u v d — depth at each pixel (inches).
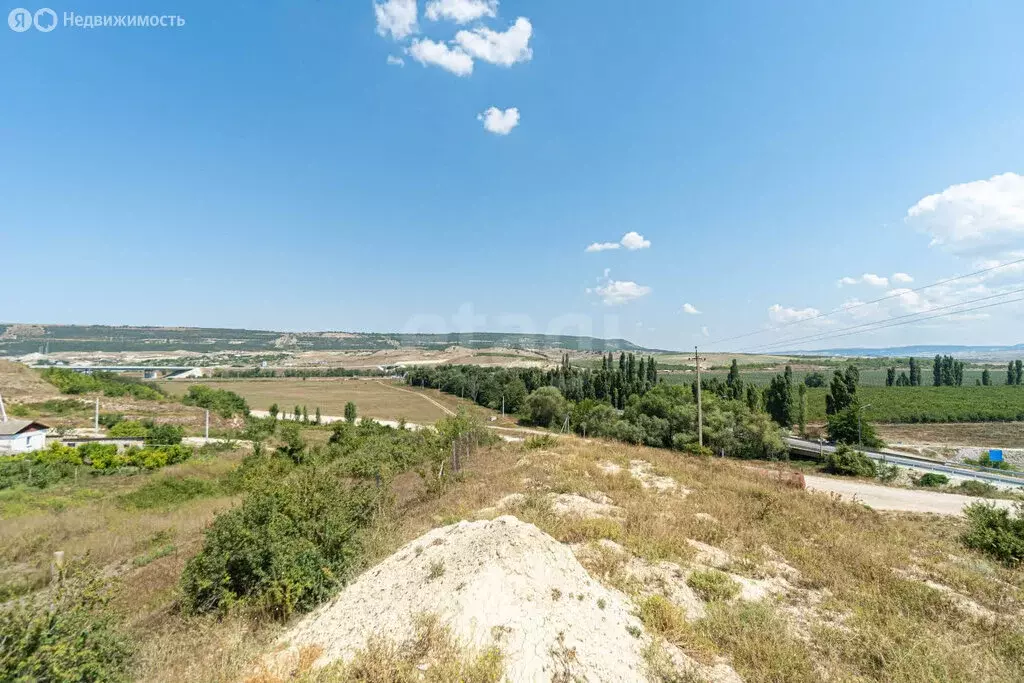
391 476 906.1
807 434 2502.5
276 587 330.3
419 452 1127.6
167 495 1083.3
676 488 679.1
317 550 369.7
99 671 248.7
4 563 601.0
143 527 802.2
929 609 334.3
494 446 1202.6
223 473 1358.3
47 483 1240.2
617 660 230.5
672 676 226.4
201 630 308.0
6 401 2332.7
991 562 477.4
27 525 780.0
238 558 356.2
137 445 1798.7
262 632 300.5
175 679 251.0
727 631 277.7
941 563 457.7
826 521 580.4
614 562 359.3
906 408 3063.5
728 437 1828.2
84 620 264.1
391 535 459.5
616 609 276.8
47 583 510.3
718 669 243.1
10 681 219.1
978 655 269.1
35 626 236.1
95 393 2797.7
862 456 1492.4
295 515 408.2
